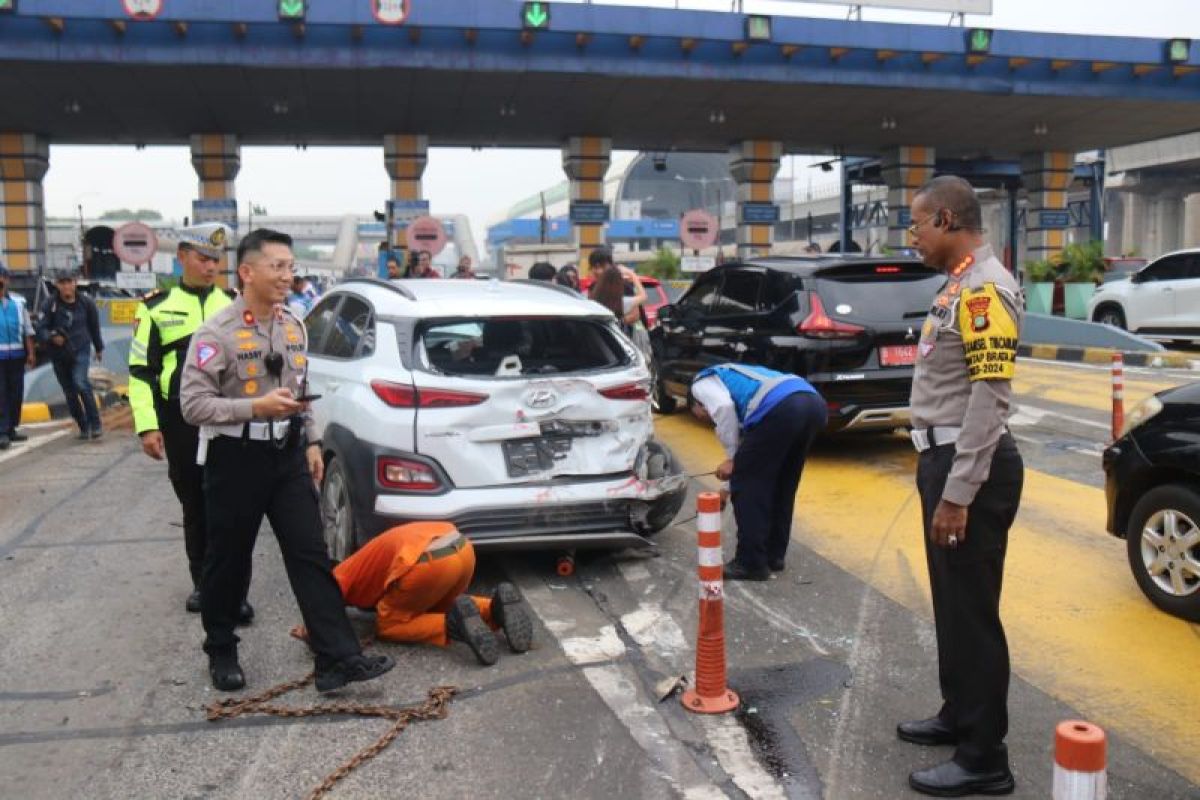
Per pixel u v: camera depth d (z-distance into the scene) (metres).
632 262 59.62
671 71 19.27
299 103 21.58
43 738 3.73
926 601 5.20
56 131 24.38
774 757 3.57
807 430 5.41
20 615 5.05
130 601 5.26
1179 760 3.54
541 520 5.20
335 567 4.95
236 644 4.26
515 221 81.12
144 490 7.86
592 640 4.69
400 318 5.34
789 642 4.66
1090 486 7.62
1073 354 17.22
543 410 5.19
